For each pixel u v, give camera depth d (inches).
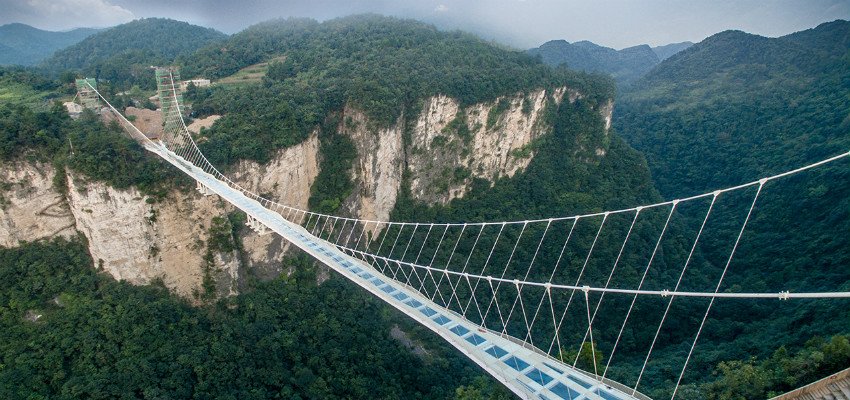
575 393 796.6
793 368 1040.8
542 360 895.7
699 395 1120.2
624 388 797.9
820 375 990.4
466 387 1446.9
